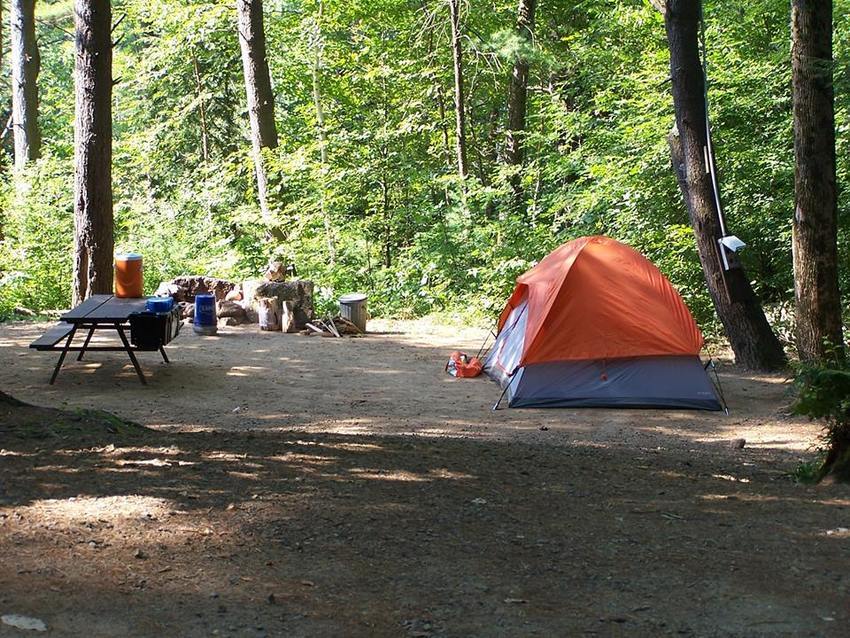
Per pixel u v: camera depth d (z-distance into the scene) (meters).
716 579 4.29
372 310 17.94
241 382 11.12
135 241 20.78
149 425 8.63
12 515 4.53
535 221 19.53
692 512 5.41
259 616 3.66
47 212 19.06
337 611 3.76
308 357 13.04
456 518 5.00
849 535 5.00
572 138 20.58
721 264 12.53
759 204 15.28
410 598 3.93
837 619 3.87
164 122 27.14
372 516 4.92
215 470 5.53
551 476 6.17
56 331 11.58
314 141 22.36
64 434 6.06
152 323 10.81
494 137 26.22
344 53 24.59
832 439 6.63
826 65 10.41
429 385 11.47
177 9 24.45
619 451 7.71
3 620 3.44
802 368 6.59
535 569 4.34
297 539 4.51
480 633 3.63
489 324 16.44
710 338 14.88
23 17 23.05
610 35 20.98
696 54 12.48
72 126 29.88
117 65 27.36
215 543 4.38
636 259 11.03
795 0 10.54
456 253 18.14
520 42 19.94
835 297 10.80
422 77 23.56
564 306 10.66
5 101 30.75
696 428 9.54
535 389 10.48
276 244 19.45
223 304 15.88
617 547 4.69
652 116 16.36
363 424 9.14
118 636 3.41
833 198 10.73
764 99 15.74
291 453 6.11
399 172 21.12
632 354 10.59
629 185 16.36
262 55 20.06
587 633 3.68
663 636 3.68
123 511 4.70
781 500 5.79
